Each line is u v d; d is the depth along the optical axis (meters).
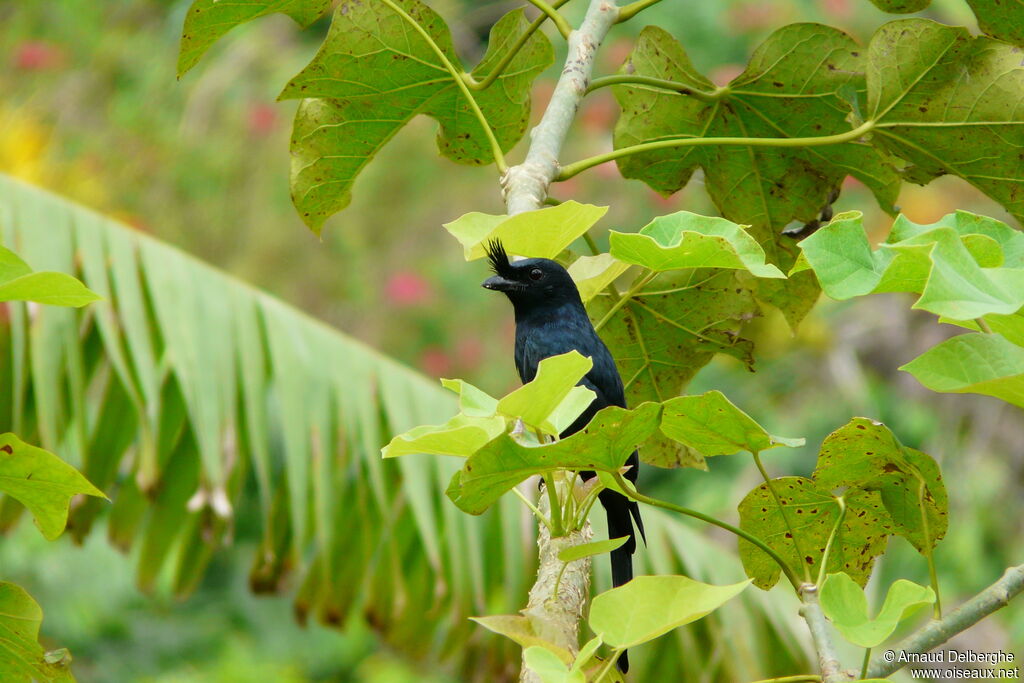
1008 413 14.81
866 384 14.98
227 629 17.47
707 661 8.30
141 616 16.62
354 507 8.41
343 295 16.08
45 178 15.48
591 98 16.52
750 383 15.59
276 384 7.96
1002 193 5.71
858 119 5.81
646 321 6.12
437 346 16.02
